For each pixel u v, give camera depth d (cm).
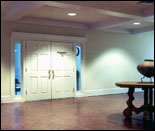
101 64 849
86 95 810
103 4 538
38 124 422
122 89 912
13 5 556
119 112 529
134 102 669
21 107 593
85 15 673
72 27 777
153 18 632
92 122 437
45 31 728
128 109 470
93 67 829
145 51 984
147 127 403
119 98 758
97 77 839
